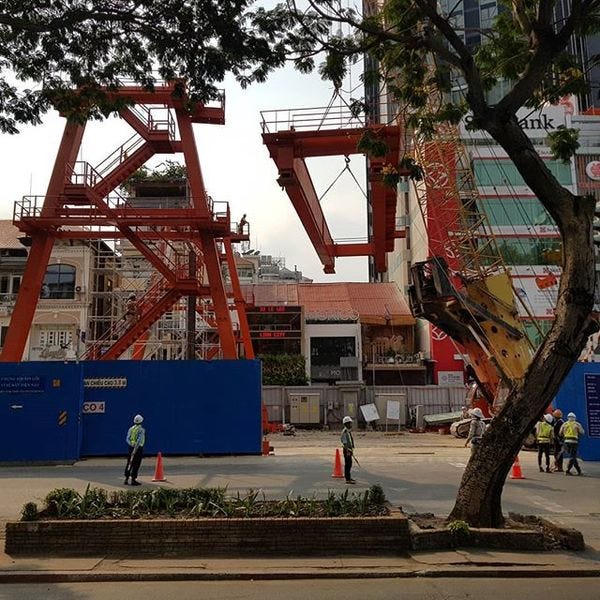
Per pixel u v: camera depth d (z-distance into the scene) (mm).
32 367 20031
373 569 8031
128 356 37938
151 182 30219
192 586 7516
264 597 7023
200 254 31406
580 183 48625
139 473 17516
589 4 9922
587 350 29969
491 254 30688
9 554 8680
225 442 21156
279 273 93750
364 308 54031
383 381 49656
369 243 28281
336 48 11836
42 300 41906
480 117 10031
